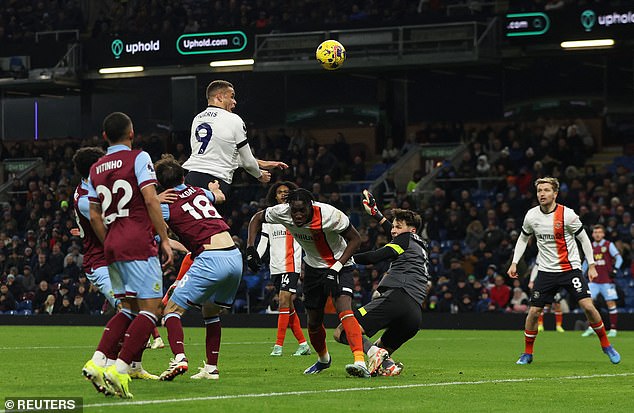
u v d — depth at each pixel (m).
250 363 13.91
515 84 40.03
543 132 38.34
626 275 29.08
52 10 44.47
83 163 11.37
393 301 11.69
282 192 14.63
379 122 41.69
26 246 36.31
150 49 39.75
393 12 38.31
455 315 28.17
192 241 10.56
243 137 12.75
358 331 11.32
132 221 9.27
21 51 41.50
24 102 45.66
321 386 10.18
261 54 37.81
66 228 35.09
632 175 33.62
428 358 15.33
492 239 30.06
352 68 37.41
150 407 8.12
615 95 38.66
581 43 34.94
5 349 17.41
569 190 32.00
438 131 38.53
